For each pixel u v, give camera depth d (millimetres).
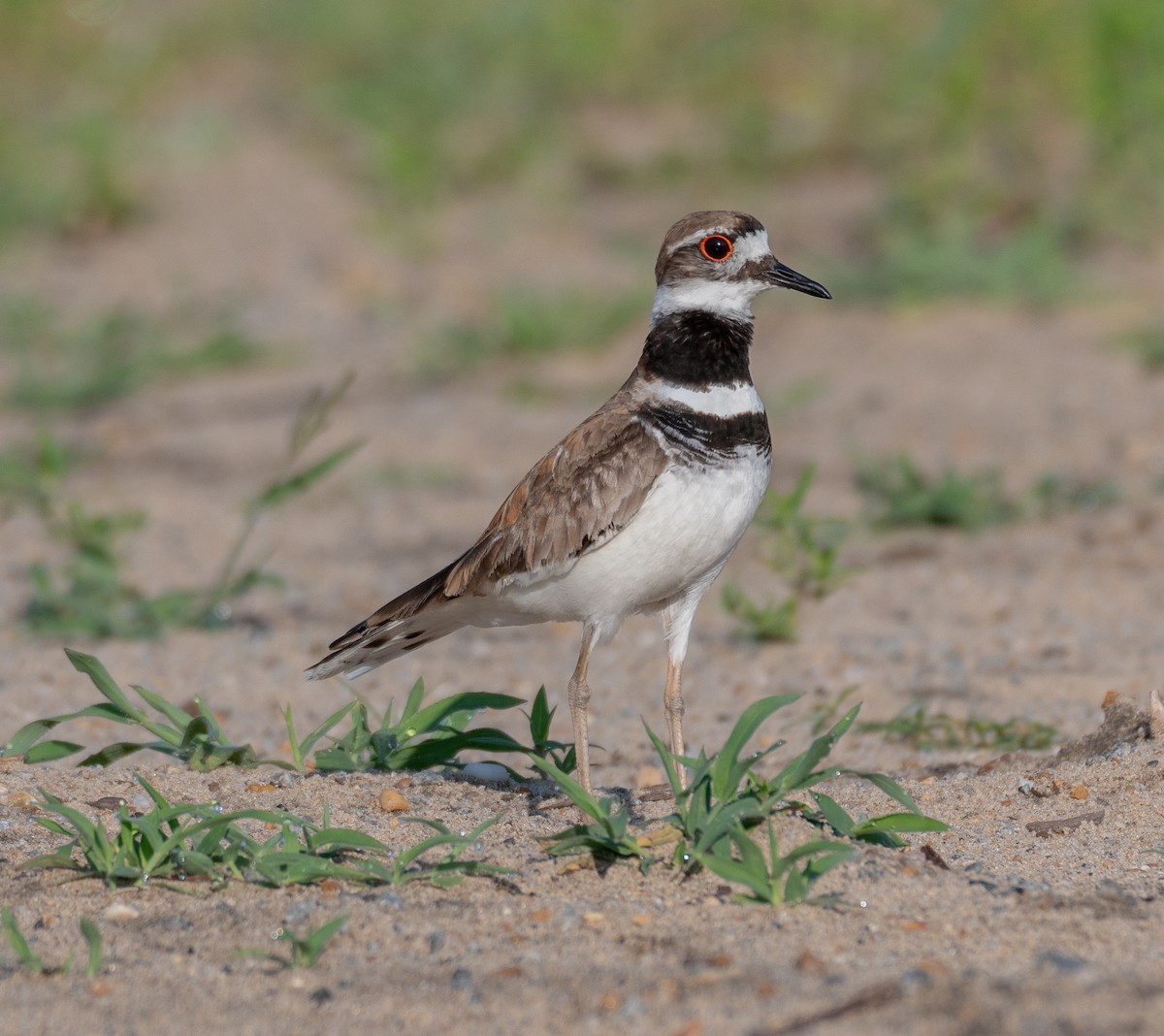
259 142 28172
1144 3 21859
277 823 7383
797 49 29281
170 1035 5887
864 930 6523
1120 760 8266
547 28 31141
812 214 23859
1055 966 6113
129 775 8414
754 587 13172
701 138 27344
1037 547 13562
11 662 11500
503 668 11664
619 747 9961
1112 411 16281
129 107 29578
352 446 12195
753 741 10000
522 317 20641
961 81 23828
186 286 23406
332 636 12195
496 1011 5988
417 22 32250
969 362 18078
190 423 18672
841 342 19297
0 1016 6023
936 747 9594
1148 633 11430
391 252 24641
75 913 6816
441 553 14336
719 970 6199
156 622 12383
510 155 27453
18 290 23109
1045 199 21938
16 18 32469
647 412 8109
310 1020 5973
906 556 13703
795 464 15914
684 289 8297
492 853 7418
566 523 8016
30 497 15391
